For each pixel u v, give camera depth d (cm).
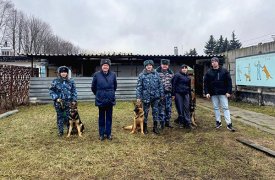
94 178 421
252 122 850
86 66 1741
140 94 695
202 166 470
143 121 700
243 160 499
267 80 1175
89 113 1023
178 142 616
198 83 1825
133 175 433
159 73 766
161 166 470
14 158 502
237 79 1438
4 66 1079
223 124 817
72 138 646
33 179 414
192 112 791
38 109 1145
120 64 1761
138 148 569
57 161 489
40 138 645
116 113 1011
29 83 1383
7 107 1100
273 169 457
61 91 660
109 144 597
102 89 624
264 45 1202
